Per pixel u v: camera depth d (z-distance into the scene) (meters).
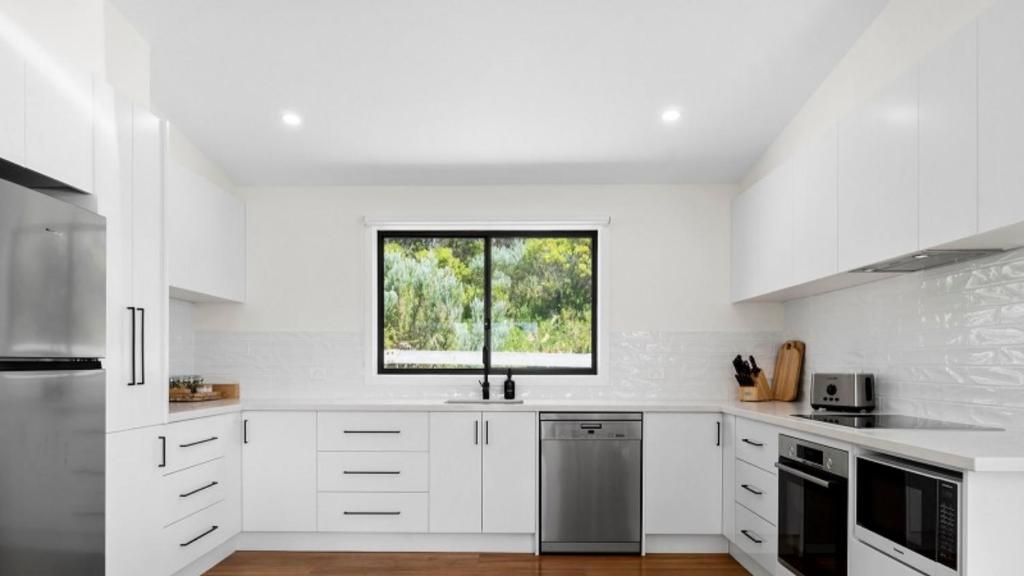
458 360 4.72
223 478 3.84
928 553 1.95
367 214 4.66
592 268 4.74
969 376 2.69
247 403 4.11
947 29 2.53
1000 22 1.98
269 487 4.05
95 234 2.42
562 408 4.03
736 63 3.35
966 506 1.79
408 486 4.04
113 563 2.69
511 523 4.02
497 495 4.03
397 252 4.78
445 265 4.79
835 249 3.06
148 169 2.98
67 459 2.21
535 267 4.77
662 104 3.72
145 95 3.14
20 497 1.97
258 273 4.67
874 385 3.40
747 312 4.62
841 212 3.00
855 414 3.22
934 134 2.31
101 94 2.64
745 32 3.12
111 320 2.69
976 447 1.95
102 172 2.64
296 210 4.68
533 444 4.04
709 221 4.66
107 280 2.67
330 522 4.04
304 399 4.54
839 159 3.02
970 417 2.68
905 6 2.80
